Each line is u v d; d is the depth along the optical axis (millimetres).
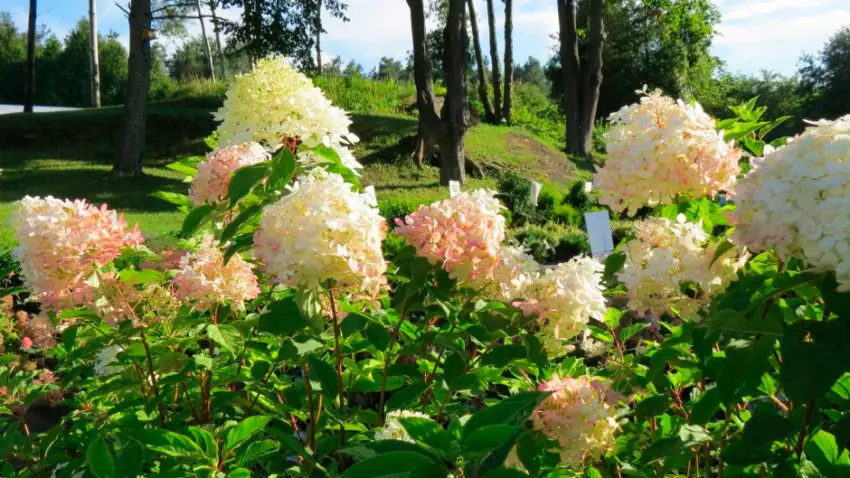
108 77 59750
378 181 16938
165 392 2234
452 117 16750
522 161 20609
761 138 2615
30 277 2248
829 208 1379
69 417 2758
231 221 2264
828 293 1488
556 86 38594
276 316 1996
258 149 2361
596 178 2254
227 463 1935
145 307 2295
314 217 1817
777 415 1608
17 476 2490
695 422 1869
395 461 1030
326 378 2047
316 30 18750
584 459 2041
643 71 37156
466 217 2105
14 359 3617
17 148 20969
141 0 16922
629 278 1942
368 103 25750
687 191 2158
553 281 2154
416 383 2213
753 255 2068
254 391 2422
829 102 43344
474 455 1056
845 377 1783
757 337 1684
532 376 2957
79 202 2295
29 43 27406
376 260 1918
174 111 22984
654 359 1952
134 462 1522
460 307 2281
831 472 1669
